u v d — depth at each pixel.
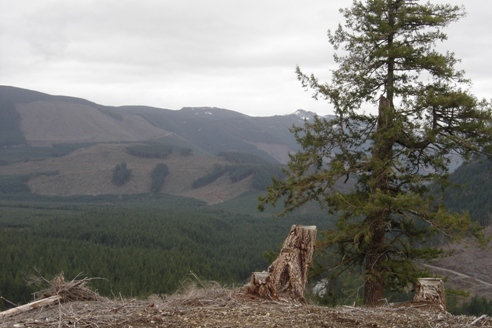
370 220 14.21
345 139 15.30
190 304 7.67
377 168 13.78
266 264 69.25
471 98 13.52
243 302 7.75
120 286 46.53
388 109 14.03
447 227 13.18
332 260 14.91
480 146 13.91
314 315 7.01
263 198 15.17
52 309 7.98
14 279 45.12
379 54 14.19
